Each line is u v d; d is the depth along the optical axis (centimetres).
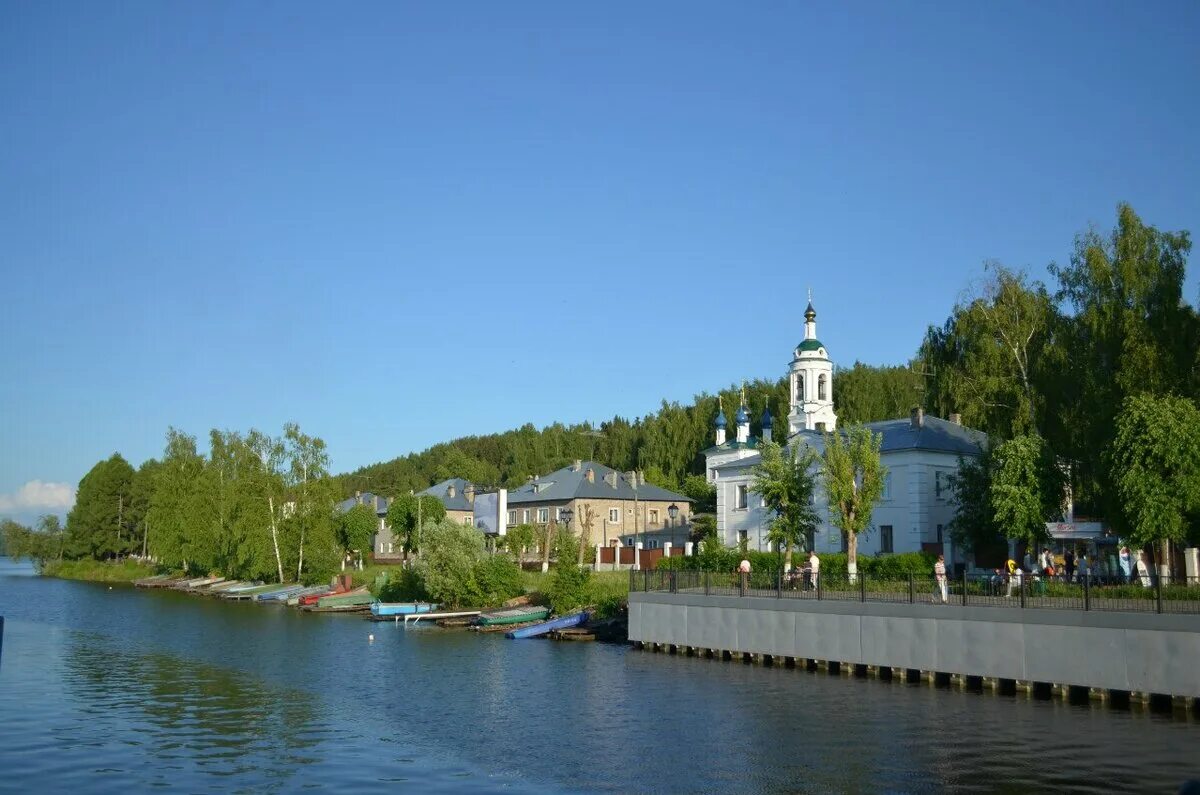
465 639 6009
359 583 9638
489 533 9781
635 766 2802
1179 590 3459
